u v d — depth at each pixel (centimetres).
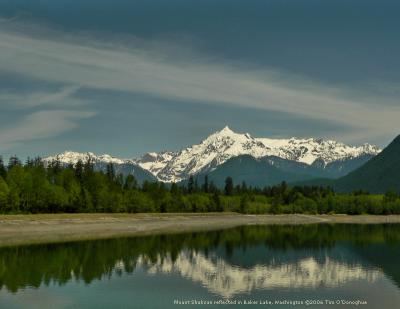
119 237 13600
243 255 9875
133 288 6322
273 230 18262
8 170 19588
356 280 6981
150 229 17338
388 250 10850
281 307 5425
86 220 17162
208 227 19688
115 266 8144
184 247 11288
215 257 9531
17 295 5853
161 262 8688
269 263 8738
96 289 6241
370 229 19525
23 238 12444
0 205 16275
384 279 7050
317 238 14275
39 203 17600
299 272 7700
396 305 5528
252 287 6469
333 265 8475
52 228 14850
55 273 7375
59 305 5394
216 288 6375
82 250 10212
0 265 8062
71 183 19762
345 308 5403
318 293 6100
